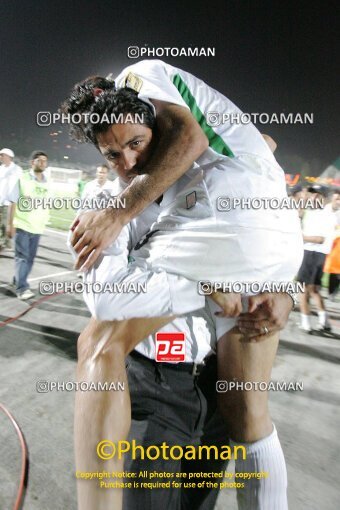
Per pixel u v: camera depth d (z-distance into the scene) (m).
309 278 4.45
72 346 3.65
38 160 4.67
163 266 1.13
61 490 2.01
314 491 2.09
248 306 1.21
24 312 4.40
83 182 8.16
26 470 2.13
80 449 1.01
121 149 1.12
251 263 1.13
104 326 1.13
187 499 1.33
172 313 1.11
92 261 1.12
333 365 3.63
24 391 2.88
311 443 2.48
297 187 4.18
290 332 4.45
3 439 2.37
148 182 1.10
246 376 1.24
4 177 4.70
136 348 1.25
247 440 1.26
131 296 1.09
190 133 1.11
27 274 4.84
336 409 2.88
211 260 1.11
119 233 1.13
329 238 4.43
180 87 1.24
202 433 1.27
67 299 4.85
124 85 1.19
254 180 1.17
